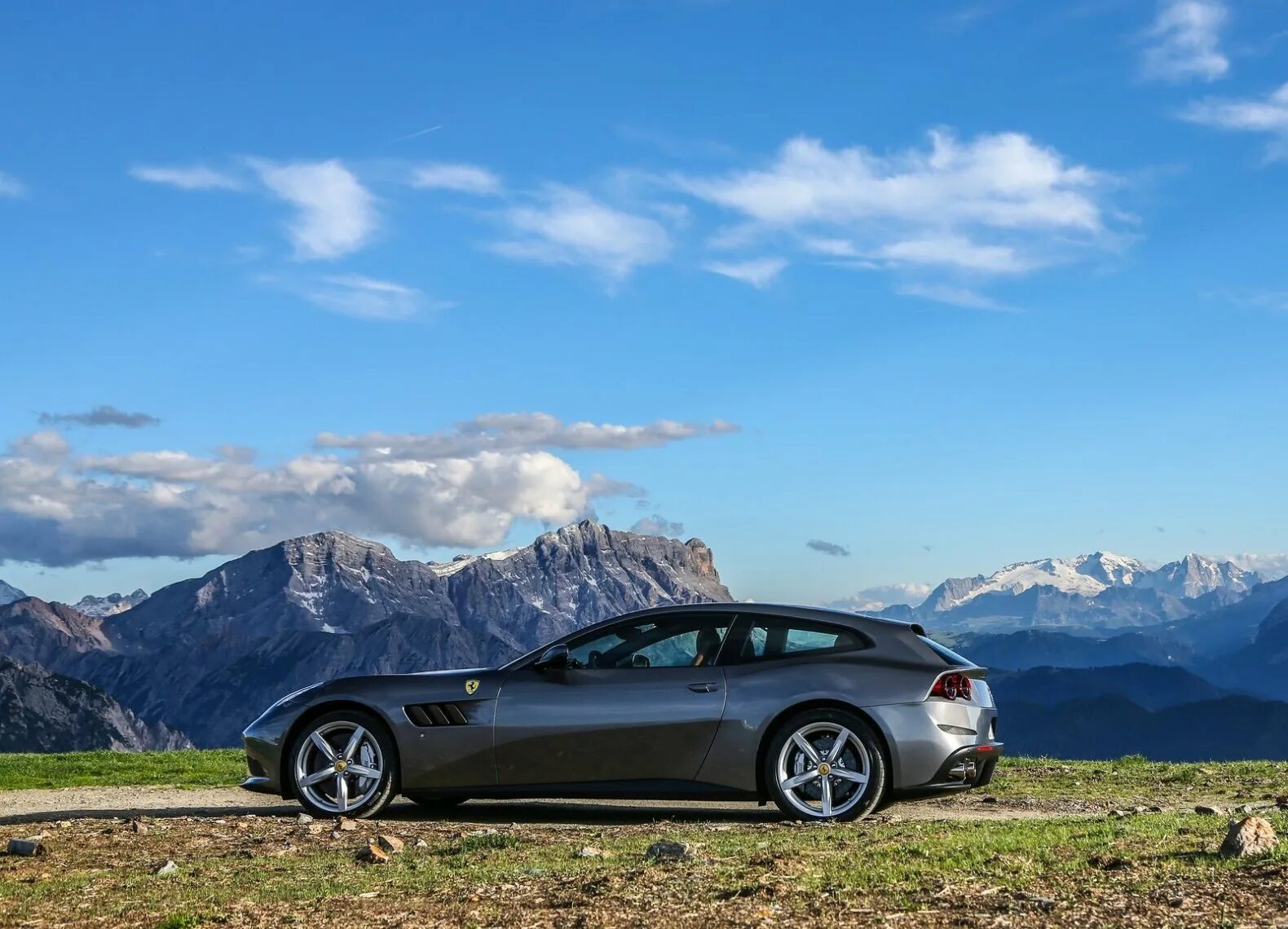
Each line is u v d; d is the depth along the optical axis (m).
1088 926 5.31
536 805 12.00
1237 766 16.20
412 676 11.22
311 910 6.52
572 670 10.88
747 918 5.71
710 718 10.48
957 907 5.74
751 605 10.95
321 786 11.14
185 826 10.31
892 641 10.63
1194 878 6.07
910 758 10.20
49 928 6.40
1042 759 18.09
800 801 10.35
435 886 7.07
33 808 13.47
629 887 6.57
